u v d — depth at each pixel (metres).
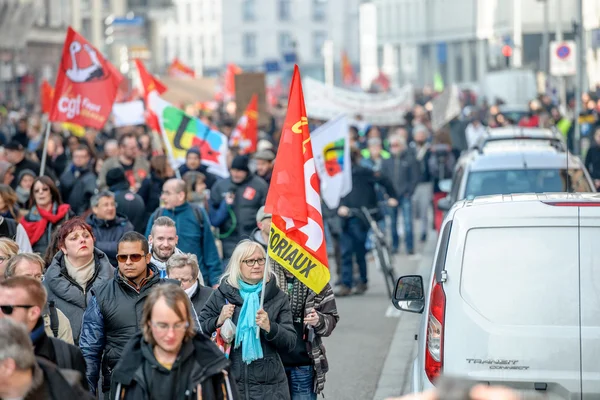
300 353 13.41
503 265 11.20
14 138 41.00
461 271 11.25
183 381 9.75
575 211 11.24
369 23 196.12
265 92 42.34
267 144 32.91
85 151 26.08
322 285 12.72
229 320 12.61
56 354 10.02
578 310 11.01
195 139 25.91
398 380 18.11
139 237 12.50
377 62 192.75
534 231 11.24
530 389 10.95
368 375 18.77
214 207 22.11
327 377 18.64
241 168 21.75
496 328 11.04
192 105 56.00
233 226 21.83
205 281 18.70
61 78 23.34
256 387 12.60
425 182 36.03
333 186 26.06
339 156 26.02
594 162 32.41
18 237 17.17
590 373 10.88
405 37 180.12
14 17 88.12
